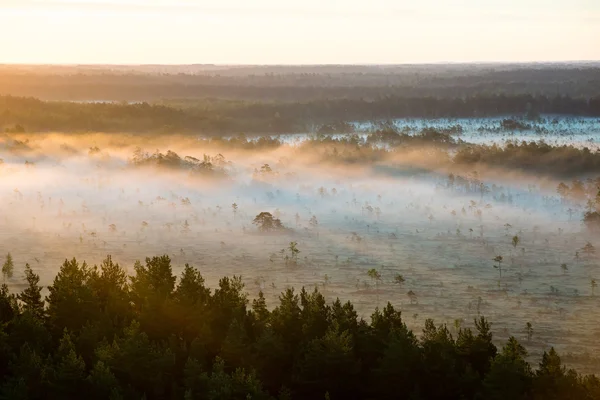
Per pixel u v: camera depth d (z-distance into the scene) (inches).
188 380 2495.1
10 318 3063.5
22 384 2317.9
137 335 2625.5
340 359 2640.3
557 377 2502.5
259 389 2390.5
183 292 3122.5
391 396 2637.8
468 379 2586.1
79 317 3011.8
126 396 2423.7
